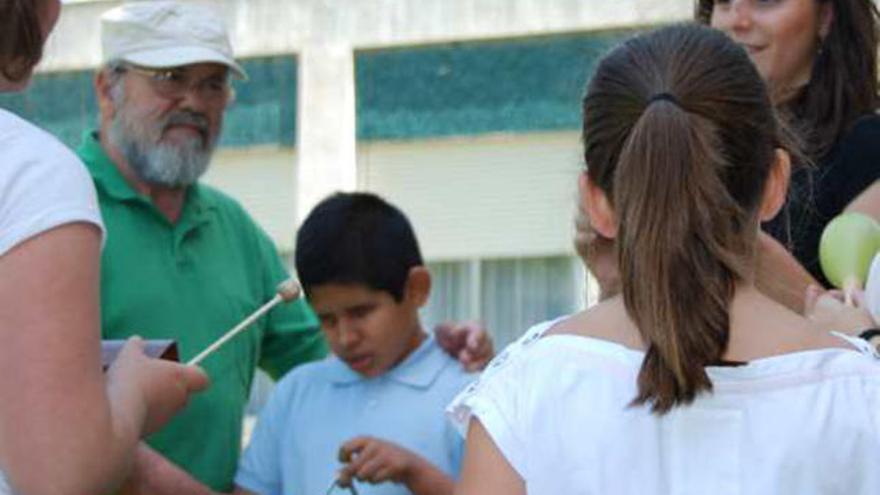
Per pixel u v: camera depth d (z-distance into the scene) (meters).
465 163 13.87
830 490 2.78
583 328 2.98
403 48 13.97
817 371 2.83
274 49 14.18
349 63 14.05
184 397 3.29
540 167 13.69
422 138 13.95
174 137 5.17
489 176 13.84
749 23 4.49
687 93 2.86
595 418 2.84
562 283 13.84
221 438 5.07
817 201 4.34
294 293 4.47
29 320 2.89
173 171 5.12
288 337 5.54
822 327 3.37
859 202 4.26
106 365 3.46
